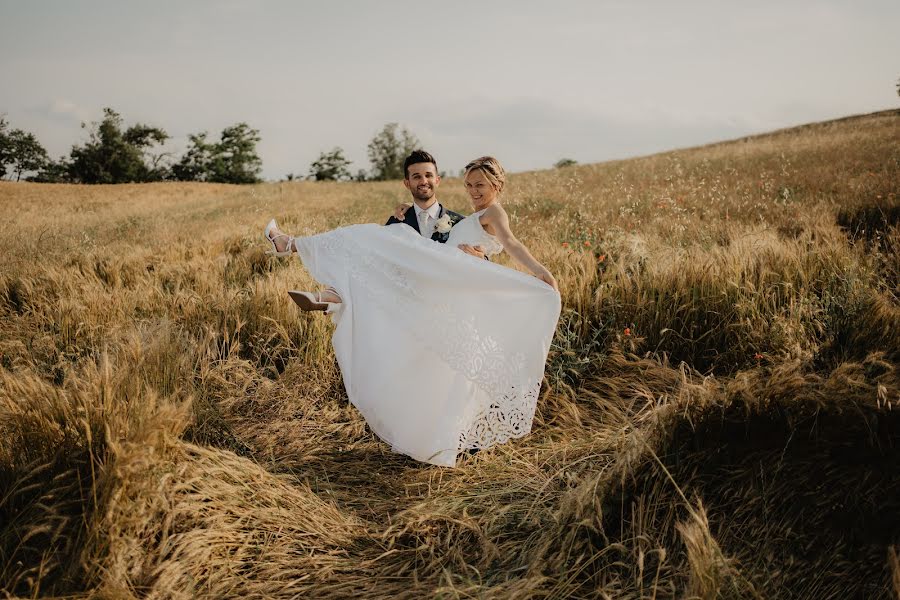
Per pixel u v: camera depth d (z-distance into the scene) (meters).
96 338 4.50
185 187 42.28
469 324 2.96
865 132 24.62
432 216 3.55
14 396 2.44
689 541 1.83
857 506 2.07
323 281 3.21
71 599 1.86
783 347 3.64
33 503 2.07
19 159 72.56
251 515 2.37
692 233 6.89
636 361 3.94
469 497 2.72
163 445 2.26
